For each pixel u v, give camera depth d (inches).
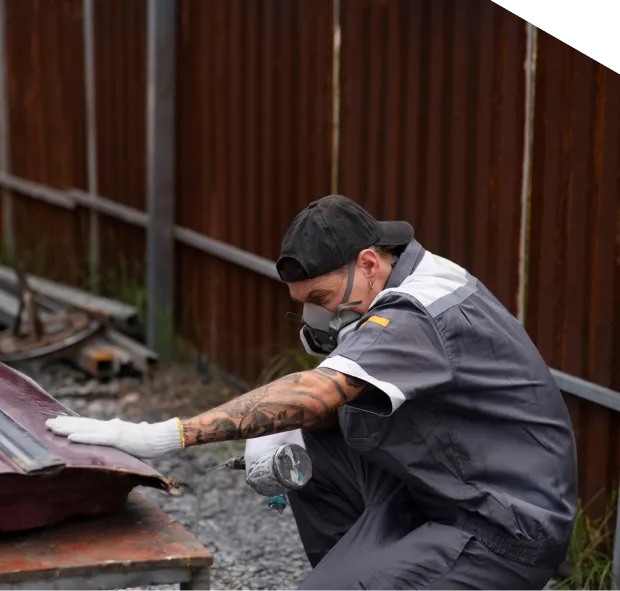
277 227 229.8
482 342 111.5
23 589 90.7
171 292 269.7
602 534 157.9
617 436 154.3
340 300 115.6
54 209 335.3
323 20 209.6
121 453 100.5
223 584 160.4
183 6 258.1
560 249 159.0
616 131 147.6
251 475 116.0
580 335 157.0
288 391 104.0
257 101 232.8
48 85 330.3
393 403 104.7
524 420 112.8
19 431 101.1
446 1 178.4
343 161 207.8
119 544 96.3
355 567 113.9
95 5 298.4
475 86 173.5
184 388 251.8
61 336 267.0
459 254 179.9
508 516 110.6
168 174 266.7
